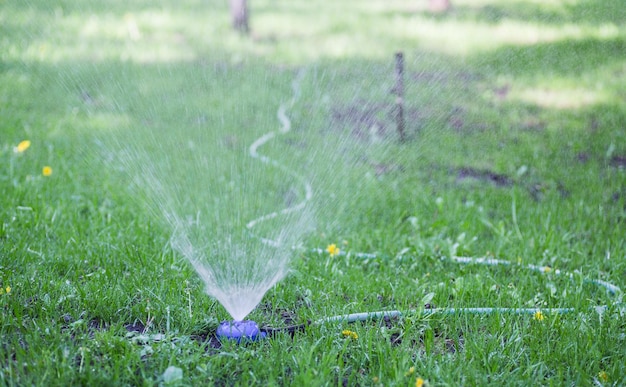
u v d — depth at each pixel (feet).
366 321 9.91
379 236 13.28
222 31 33.60
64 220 13.10
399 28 35.09
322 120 21.75
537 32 33.99
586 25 34.68
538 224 14.34
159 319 9.68
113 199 14.39
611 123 21.97
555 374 8.71
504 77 27.37
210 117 21.57
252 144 19.10
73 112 21.52
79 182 15.33
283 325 9.78
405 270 11.87
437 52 30.83
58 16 35.24
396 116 22.43
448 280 11.27
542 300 10.69
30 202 13.62
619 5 38.14
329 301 10.43
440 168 18.20
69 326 9.35
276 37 33.12
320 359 8.84
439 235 13.41
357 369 8.76
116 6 37.96
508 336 9.57
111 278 10.76
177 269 11.03
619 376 8.59
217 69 27.43
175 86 25.00
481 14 37.99
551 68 28.37
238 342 9.12
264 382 8.27
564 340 9.37
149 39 31.89
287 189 15.83
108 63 27.71
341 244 12.92
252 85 25.41
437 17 37.45
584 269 12.21
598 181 17.28
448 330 9.91
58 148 17.88
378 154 19.10
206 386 8.12
